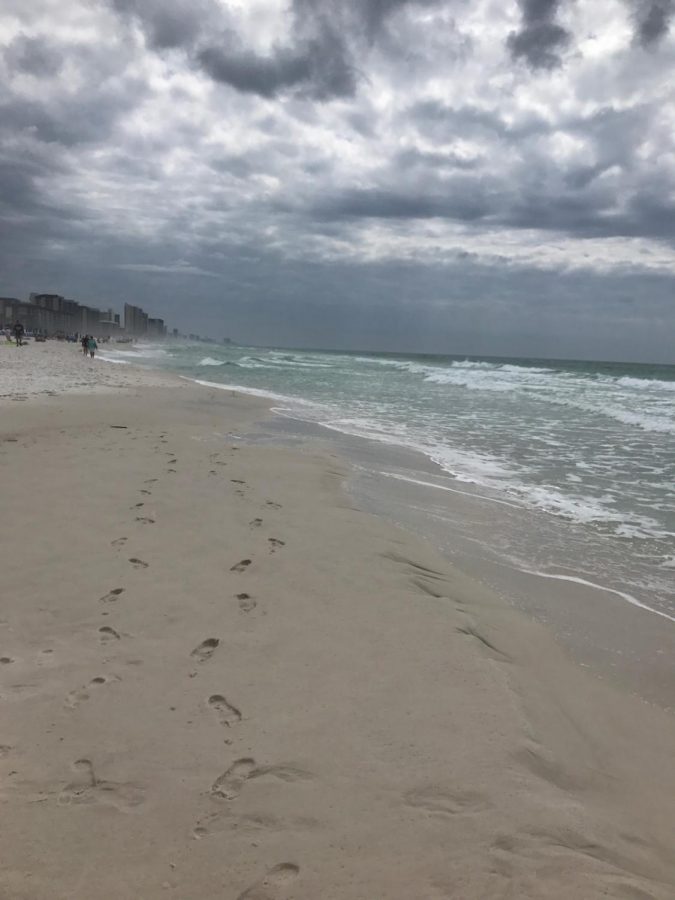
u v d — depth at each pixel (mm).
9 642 3240
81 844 1922
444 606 4051
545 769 2475
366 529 5691
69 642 3268
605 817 2225
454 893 1785
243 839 1977
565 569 5145
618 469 9281
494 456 10297
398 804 2170
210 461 8312
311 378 32781
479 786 2293
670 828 2250
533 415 16391
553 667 3494
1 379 20531
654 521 6559
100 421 11727
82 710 2666
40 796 2131
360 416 15773
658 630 4070
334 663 3189
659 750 2789
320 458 9320
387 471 8812
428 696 2918
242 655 3225
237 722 2631
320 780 2281
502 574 4988
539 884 1832
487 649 3525
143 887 1766
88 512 5523
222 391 21609
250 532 5277
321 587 4191
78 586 3971
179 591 3979
